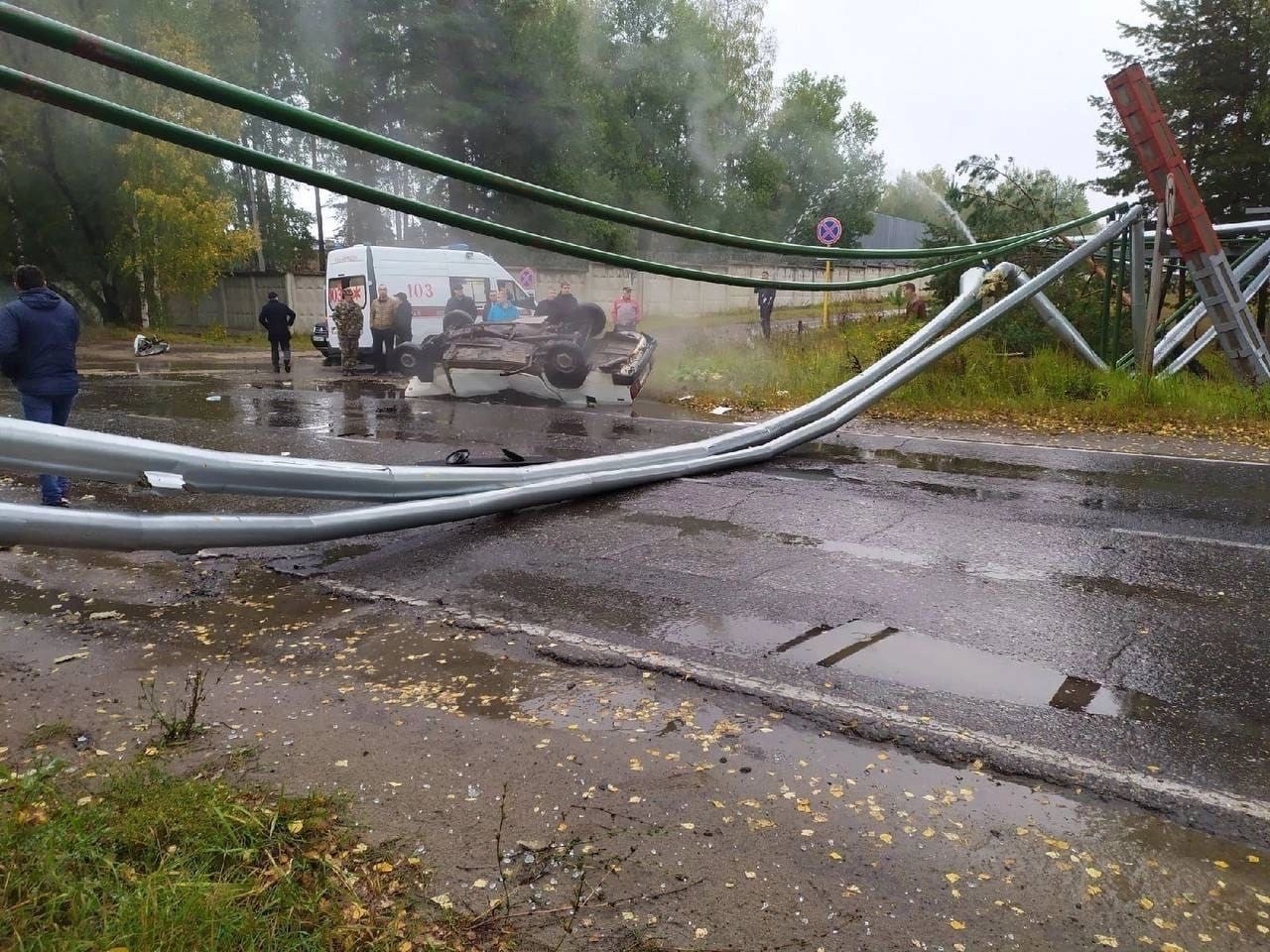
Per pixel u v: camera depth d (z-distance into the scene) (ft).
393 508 19.83
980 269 38.73
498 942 7.70
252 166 11.72
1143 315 46.55
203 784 9.70
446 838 9.21
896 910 8.20
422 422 39.17
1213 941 7.82
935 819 9.66
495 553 19.69
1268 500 24.47
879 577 17.87
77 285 106.63
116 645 14.67
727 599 16.66
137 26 88.99
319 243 146.10
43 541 13.52
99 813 8.82
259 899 7.80
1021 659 13.91
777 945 7.73
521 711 12.21
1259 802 9.98
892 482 26.94
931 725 11.71
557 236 117.70
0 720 11.97
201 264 95.45
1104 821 9.66
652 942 7.73
